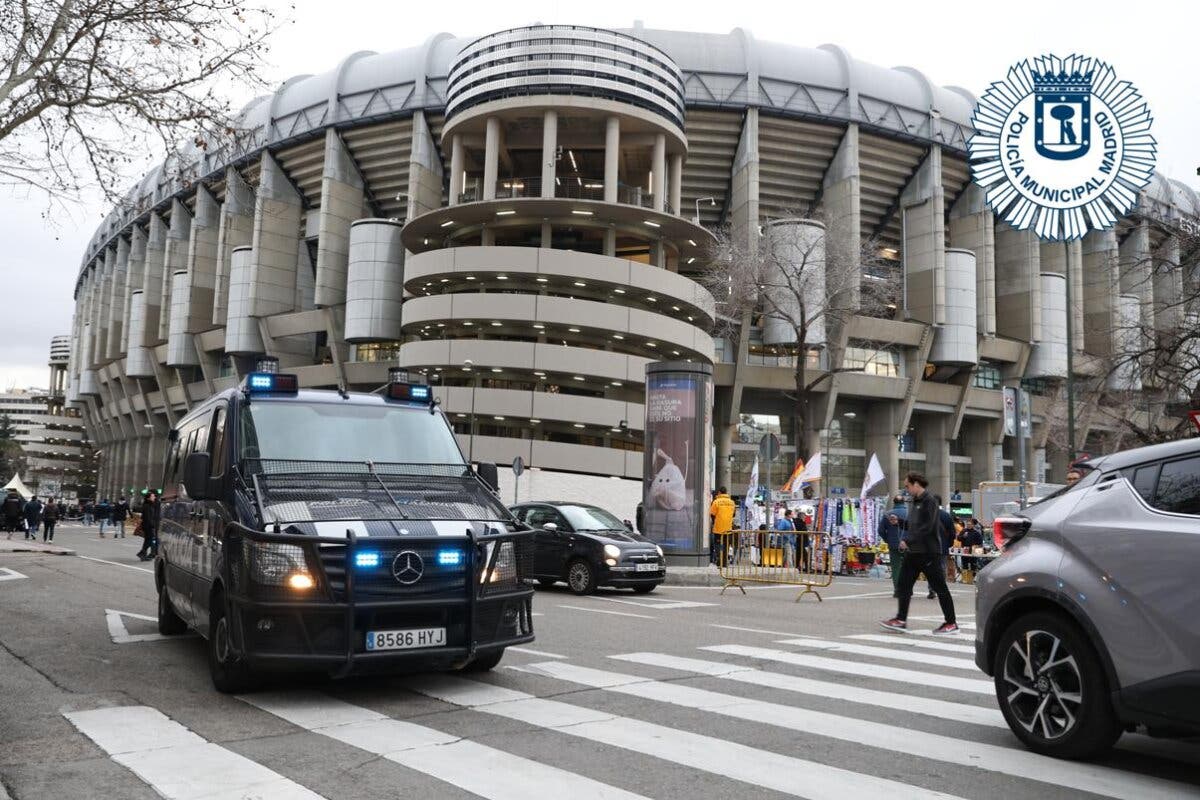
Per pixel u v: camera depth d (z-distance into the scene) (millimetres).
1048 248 62750
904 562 10578
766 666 7527
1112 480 4625
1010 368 61344
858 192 52812
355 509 6000
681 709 5727
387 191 58406
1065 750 4496
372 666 5555
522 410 43312
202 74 13461
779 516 25688
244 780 4105
